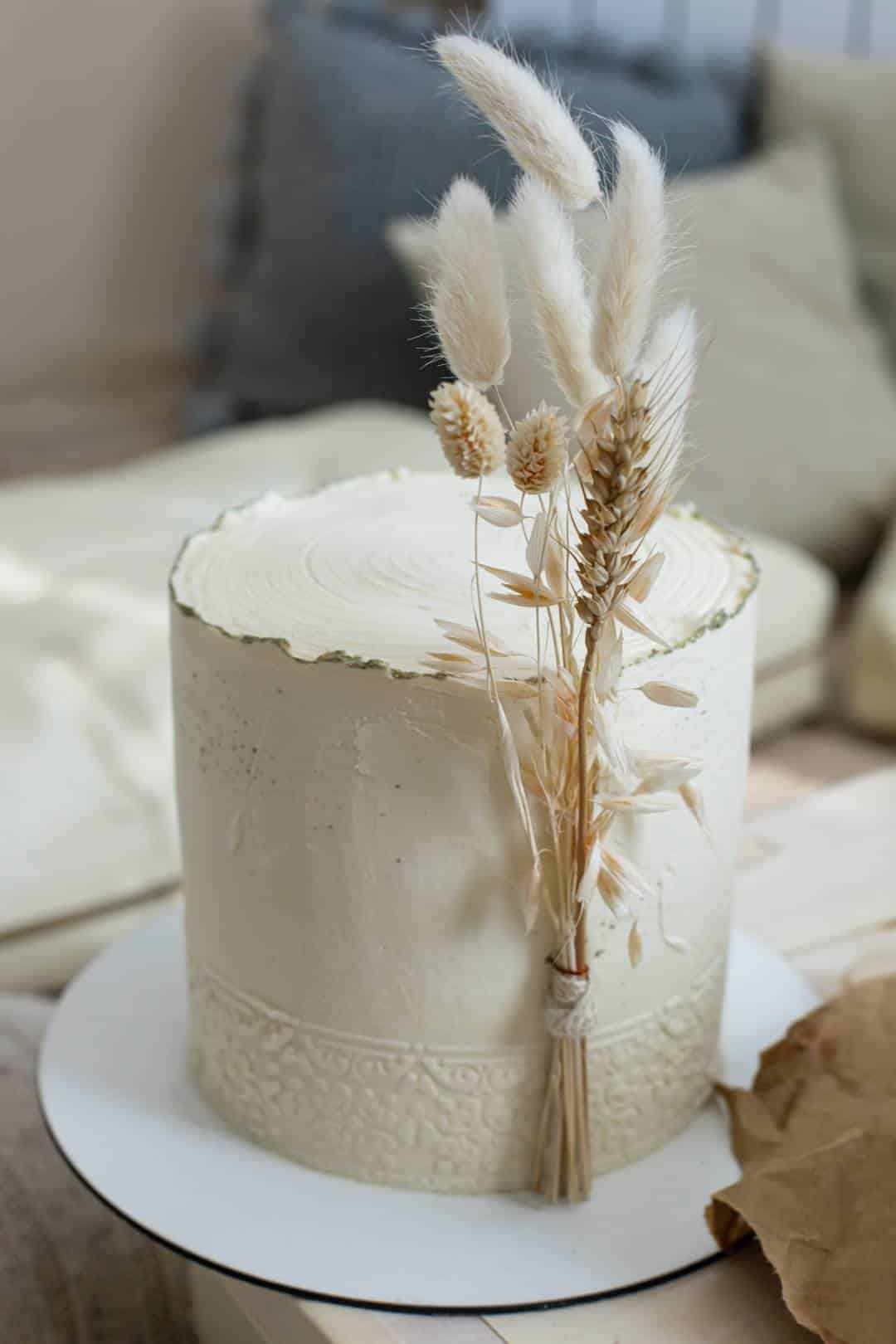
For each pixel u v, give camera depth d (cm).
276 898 62
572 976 60
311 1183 64
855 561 162
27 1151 75
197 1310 71
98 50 209
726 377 155
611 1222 63
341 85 173
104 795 100
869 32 190
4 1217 73
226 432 184
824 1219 59
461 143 169
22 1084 79
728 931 67
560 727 58
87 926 100
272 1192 64
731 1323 60
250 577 64
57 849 98
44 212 212
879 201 175
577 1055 61
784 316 161
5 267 212
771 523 154
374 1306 59
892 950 81
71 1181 75
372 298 171
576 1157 63
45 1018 84
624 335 54
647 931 62
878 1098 63
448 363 56
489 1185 64
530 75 54
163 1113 67
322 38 177
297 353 177
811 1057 66
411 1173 64
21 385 218
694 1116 67
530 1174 64
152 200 219
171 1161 65
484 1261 61
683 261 57
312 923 61
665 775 58
